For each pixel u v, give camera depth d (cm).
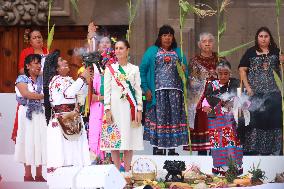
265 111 2139
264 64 2145
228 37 2788
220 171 1964
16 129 2000
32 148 1931
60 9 2778
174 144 2077
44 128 1942
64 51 2811
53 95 1745
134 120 1905
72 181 1451
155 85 2084
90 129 2042
